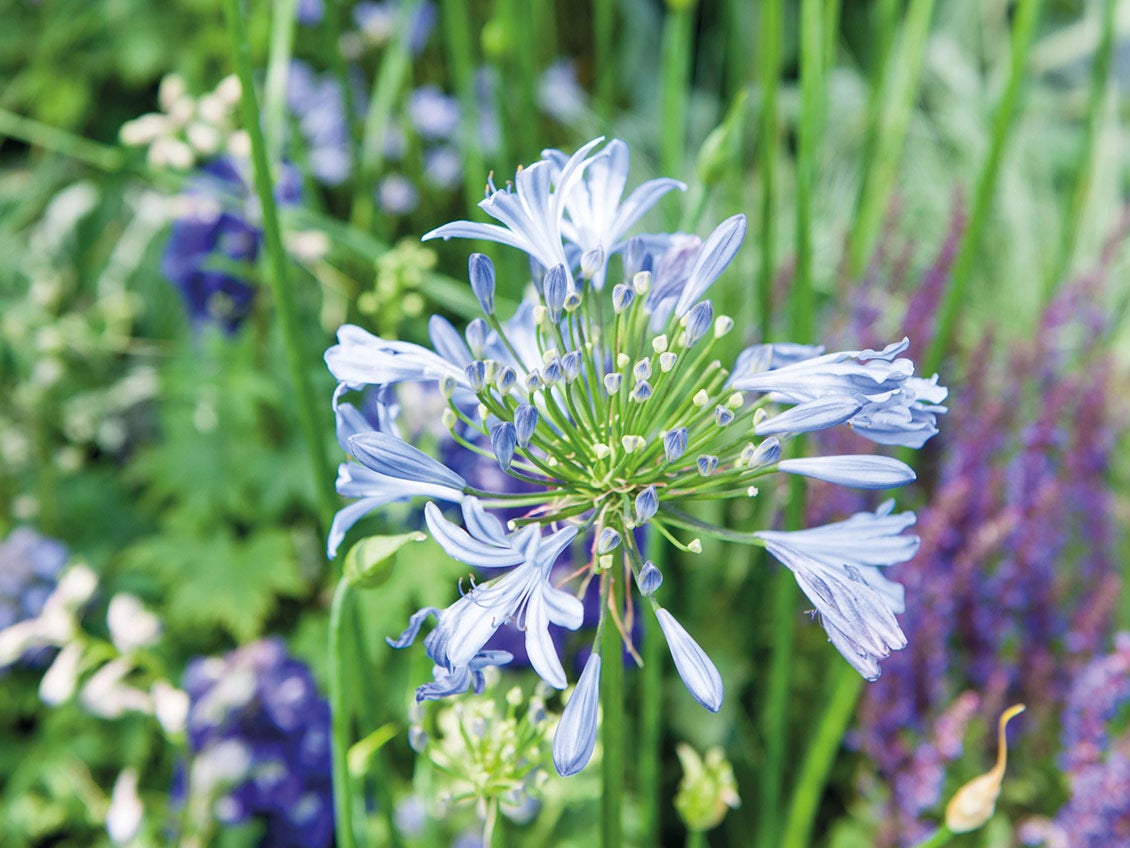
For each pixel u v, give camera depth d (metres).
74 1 1.93
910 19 1.16
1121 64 2.08
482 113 1.47
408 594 1.08
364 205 1.13
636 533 0.87
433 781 0.86
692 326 0.61
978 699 1.04
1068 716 0.90
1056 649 1.09
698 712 1.17
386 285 0.97
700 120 1.94
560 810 0.95
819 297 1.47
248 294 1.22
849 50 2.22
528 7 1.07
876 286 1.22
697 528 0.62
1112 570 1.10
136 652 0.80
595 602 0.91
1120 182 1.86
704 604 1.24
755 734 1.20
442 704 0.76
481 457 0.98
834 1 0.83
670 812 1.17
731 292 1.21
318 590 1.31
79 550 1.32
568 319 0.61
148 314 1.69
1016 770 1.05
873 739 0.98
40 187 1.83
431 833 0.87
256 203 1.11
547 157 0.65
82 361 1.46
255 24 1.45
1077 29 2.17
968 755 1.04
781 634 0.85
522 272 1.16
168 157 1.05
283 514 1.33
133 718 1.15
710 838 1.17
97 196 1.82
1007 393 1.12
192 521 1.27
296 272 1.25
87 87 1.90
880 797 1.00
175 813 0.89
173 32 1.90
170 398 1.44
